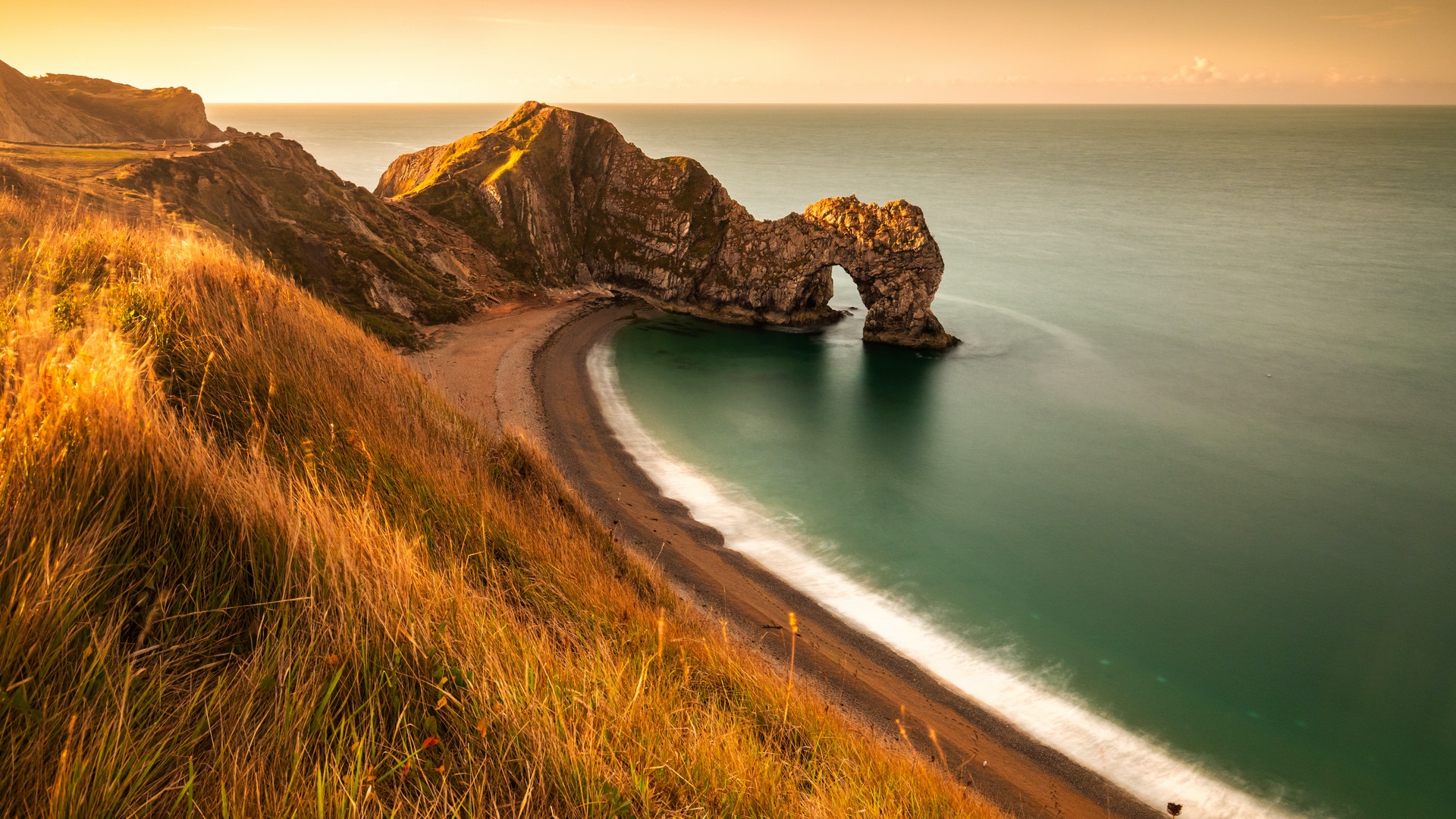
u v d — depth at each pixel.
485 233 80.25
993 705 24.41
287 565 4.07
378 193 108.62
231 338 8.43
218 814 2.81
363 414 9.41
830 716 9.38
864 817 5.50
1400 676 27.23
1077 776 21.41
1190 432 49.94
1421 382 59.72
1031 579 32.69
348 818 2.96
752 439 47.50
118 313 7.63
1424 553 35.53
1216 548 35.88
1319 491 41.84
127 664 3.19
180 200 54.06
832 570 32.41
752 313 75.06
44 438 4.01
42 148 59.09
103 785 2.62
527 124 93.06
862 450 46.53
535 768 3.63
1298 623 30.23
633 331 70.31
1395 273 98.69
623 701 4.88
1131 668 27.08
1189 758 23.03
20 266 8.93
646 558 25.70
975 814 8.07
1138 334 72.56
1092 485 42.50
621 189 85.81
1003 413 53.22
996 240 118.75
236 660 3.74
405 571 4.71
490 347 58.94
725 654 8.98
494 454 15.81
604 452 43.03
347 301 57.81
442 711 3.82
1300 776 22.59
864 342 69.69
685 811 4.11
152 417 4.73
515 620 5.75
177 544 4.14
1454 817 21.52
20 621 2.97
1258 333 73.06
